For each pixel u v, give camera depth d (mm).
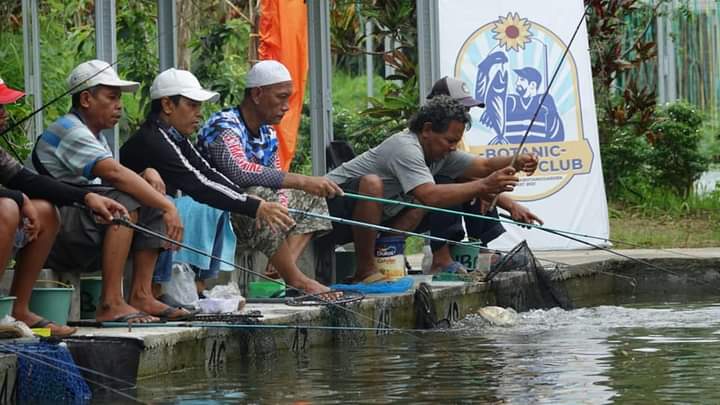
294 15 26672
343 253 25172
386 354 18719
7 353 14086
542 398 14711
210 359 17266
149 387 15531
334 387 15656
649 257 30359
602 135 43125
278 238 20859
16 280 16391
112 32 21703
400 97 38281
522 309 24984
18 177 16609
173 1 25156
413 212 23672
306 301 20562
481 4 31172
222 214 19578
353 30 38812
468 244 24375
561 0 31406
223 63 34406
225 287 19797
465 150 31000
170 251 18500
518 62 31297
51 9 35125
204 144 21250
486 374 16594
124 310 17375
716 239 37219
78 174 17906
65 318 16984
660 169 43344
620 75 46406
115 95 18453
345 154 26828
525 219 25828
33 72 25203
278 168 22844
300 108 27047
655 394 14938
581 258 30328
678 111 44000
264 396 14969
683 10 48094
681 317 23625
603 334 20906
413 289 22781
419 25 28594
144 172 18500
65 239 17812
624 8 42438
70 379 14375
